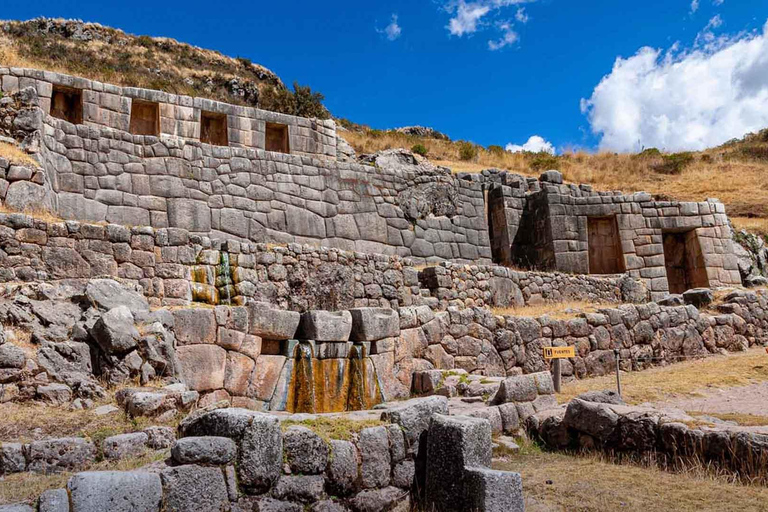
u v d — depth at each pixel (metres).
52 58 37.59
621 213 19.69
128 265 10.08
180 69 44.41
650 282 19.33
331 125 19.30
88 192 13.17
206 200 14.74
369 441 5.23
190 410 6.31
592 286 18.27
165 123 16.48
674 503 5.26
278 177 15.95
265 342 8.55
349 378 9.05
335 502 4.90
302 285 12.29
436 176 18.92
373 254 13.88
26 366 6.17
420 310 10.44
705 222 19.92
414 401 6.02
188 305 10.08
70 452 4.98
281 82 50.91
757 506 5.13
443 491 5.16
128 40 46.72
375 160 22.19
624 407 7.12
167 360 7.00
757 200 27.95
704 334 14.52
